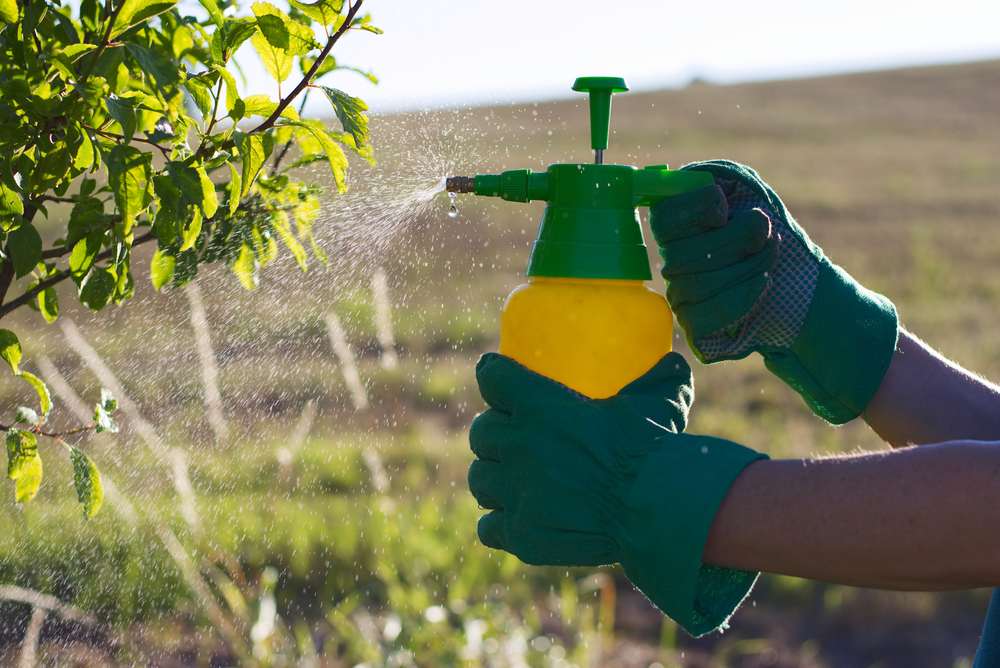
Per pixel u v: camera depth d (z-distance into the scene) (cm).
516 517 127
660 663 432
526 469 126
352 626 386
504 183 149
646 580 119
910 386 157
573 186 146
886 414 158
